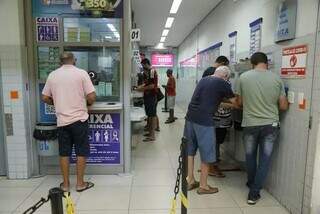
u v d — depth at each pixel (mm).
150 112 5637
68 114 3076
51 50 3551
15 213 2697
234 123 3879
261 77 2861
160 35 11617
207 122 2992
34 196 3070
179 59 14930
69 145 3188
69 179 3516
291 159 2746
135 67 7223
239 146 3975
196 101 3092
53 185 3385
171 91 8055
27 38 3484
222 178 3672
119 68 3609
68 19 3506
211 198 3057
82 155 3191
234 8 4961
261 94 2846
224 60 3545
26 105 3510
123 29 3537
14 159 3541
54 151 3531
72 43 3533
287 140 2830
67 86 3055
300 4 2600
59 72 3078
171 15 7668
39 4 3469
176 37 12156
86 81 3123
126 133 3689
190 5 6535
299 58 2621
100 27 3549
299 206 2592
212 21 6977
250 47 4066
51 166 3707
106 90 3676
